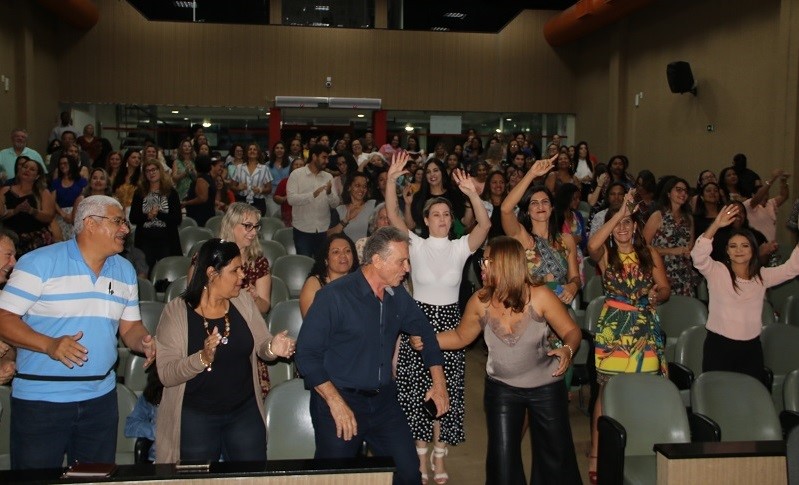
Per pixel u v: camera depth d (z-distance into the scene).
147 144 11.42
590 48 17.73
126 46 17.48
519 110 18.47
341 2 18.06
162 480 2.77
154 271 7.68
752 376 4.99
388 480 2.86
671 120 14.48
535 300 4.23
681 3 14.09
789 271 5.28
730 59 12.69
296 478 2.81
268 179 12.28
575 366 6.12
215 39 17.72
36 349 3.48
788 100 11.12
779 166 11.30
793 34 11.05
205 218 10.55
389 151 14.38
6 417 4.25
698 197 8.27
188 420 3.75
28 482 2.71
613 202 7.93
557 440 4.28
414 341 4.20
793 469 2.61
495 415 4.32
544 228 5.35
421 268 5.09
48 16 16.56
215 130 17.92
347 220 7.96
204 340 3.77
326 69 17.98
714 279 5.38
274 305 6.34
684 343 5.70
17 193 7.51
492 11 18.36
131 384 4.99
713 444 3.35
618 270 5.17
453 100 18.34
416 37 18.20
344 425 3.68
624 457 4.25
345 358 3.87
